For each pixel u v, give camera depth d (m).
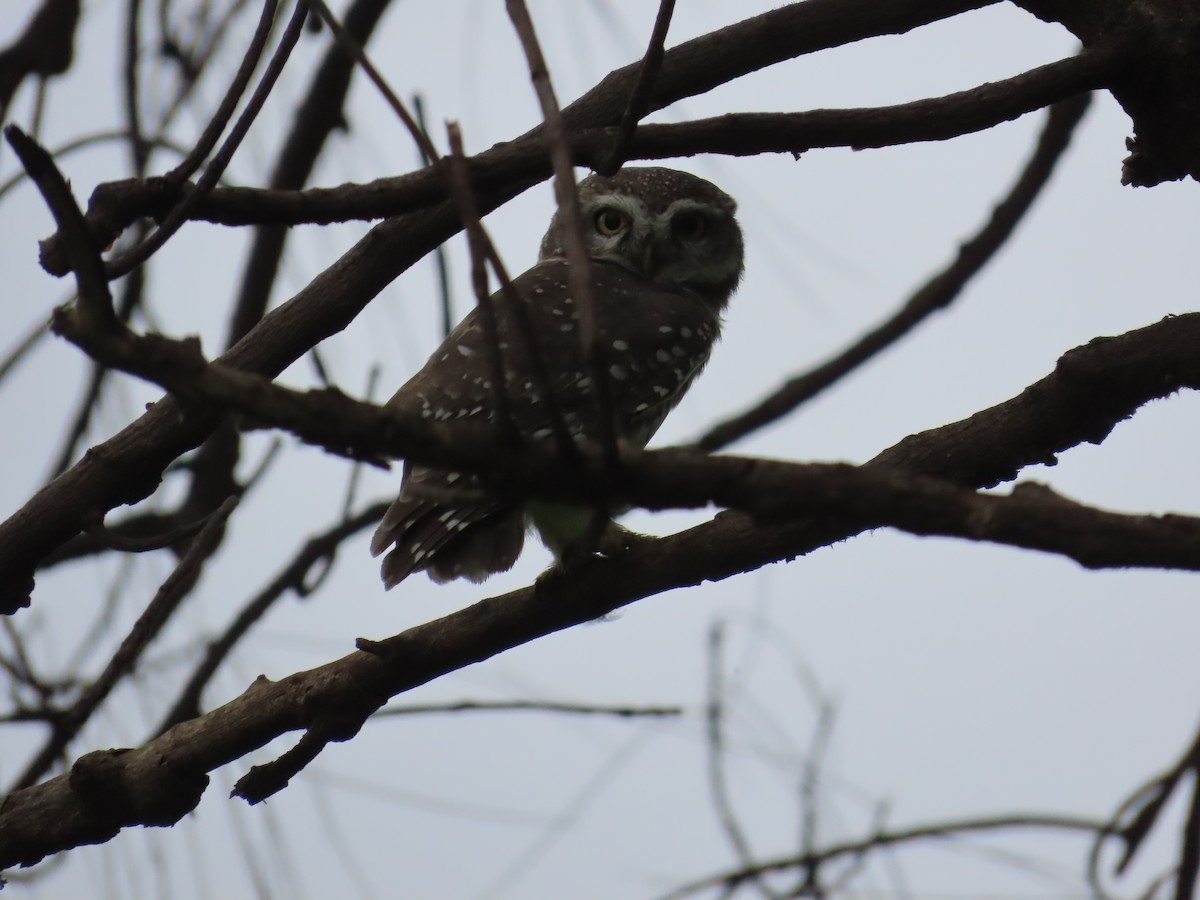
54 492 6.33
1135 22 5.71
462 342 8.71
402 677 6.21
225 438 10.57
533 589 6.20
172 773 6.32
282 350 6.40
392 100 3.93
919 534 3.66
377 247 6.38
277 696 6.25
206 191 5.16
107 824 6.43
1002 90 5.64
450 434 3.59
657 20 5.01
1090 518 3.57
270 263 10.27
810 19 5.92
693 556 5.97
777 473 3.64
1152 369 5.64
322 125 10.14
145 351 3.49
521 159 5.66
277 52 5.18
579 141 5.61
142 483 6.40
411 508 7.35
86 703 5.93
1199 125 5.78
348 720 6.21
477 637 6.18
